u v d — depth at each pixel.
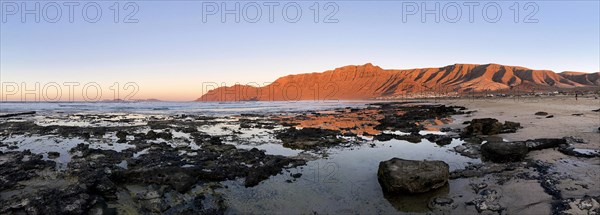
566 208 6.46
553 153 11.12
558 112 24.69
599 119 18.50
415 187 8.07
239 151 13.91
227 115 41.97
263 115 41.25
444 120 26.92
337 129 22.56
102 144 16.34
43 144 16.41
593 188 7.46
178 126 25.36
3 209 7.03
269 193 8.62
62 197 7.44
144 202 7.91
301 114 43.22
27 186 9.20
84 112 49.34
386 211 7.28
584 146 11.70
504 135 15.75
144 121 31.56
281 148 15.14
